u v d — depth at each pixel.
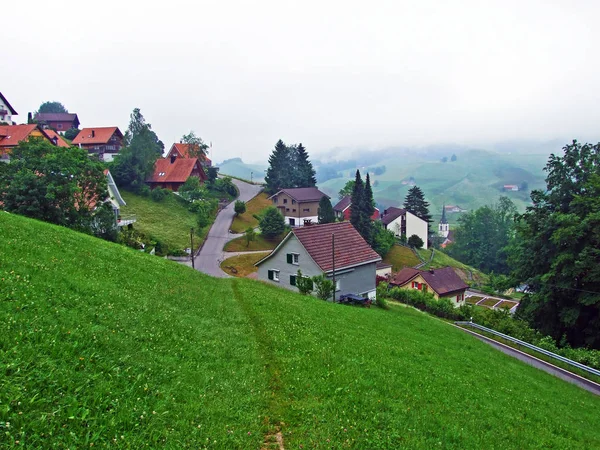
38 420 8.16
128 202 88.56
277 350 16.41
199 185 104.25
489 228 128.50
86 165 46.25
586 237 39.34
